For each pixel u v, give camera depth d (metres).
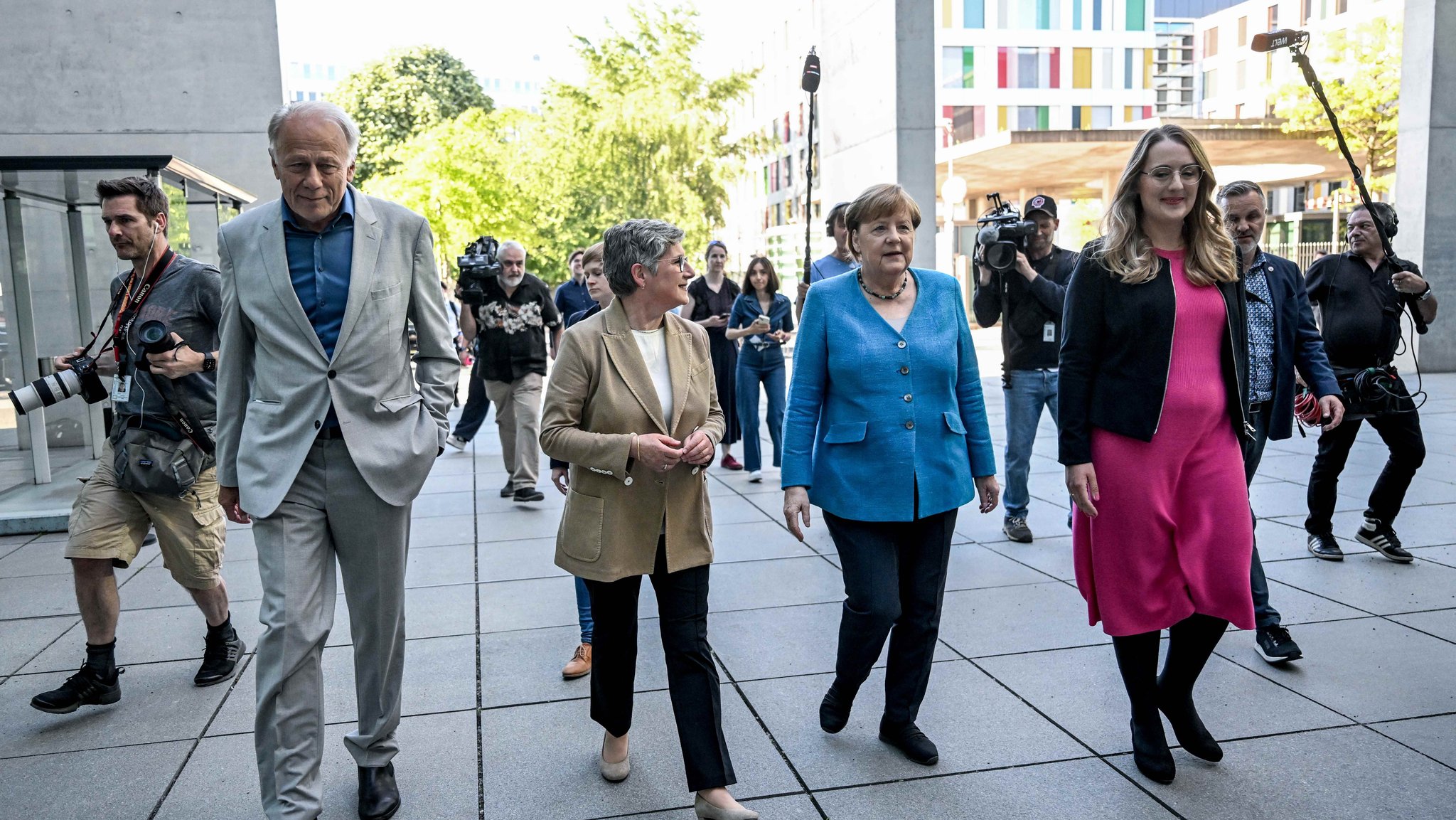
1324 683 3.61
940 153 25.27
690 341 3.01
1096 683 3.68
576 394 2.87
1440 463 7.28
